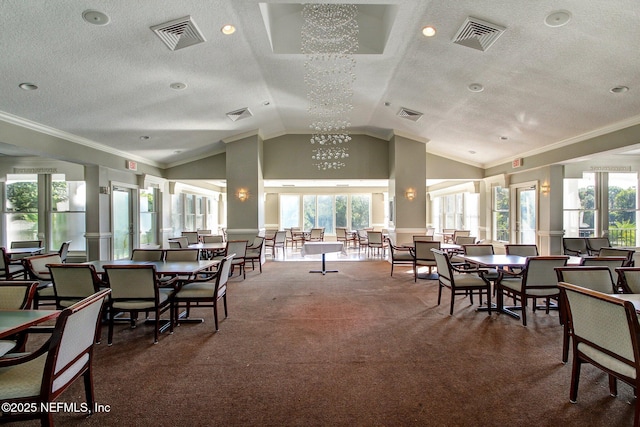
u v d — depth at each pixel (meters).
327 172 8.41
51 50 3.13
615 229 6.70
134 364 2.61
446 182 10.56
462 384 2.29
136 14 2.89
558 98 4.20
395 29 3.55
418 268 7.17
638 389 1.67
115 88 4.10
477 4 2.92
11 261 4.88
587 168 6.38
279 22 4.08
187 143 7.20
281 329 3.38
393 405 2.05
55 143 5.00
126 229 7.25
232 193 7.66
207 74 4.32
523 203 7.11
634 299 2.20
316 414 1.96
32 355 1.54
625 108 4.08
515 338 3.10
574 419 1.90
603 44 3.04
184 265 3.82
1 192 6.88
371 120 7.34
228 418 1.92
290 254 9.80
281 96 5.75
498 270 3.92
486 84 4.32
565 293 2.17
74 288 3.05
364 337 3.15
